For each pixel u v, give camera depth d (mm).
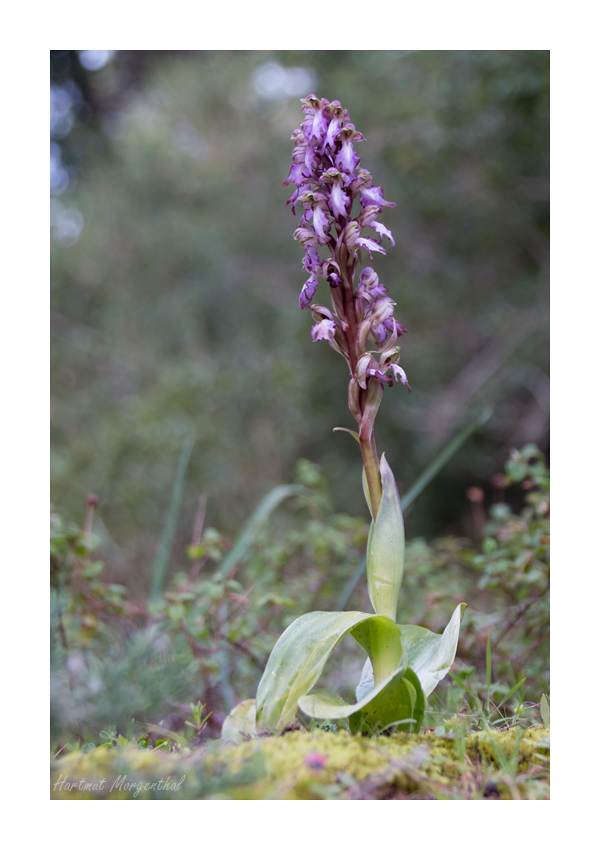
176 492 3635
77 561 3018
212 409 8773
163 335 9789
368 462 1989
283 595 3740
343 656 3420
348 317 2012
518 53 7285
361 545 3977
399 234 8578
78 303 10172
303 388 8922
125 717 2096
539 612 2959
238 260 10023
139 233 10102
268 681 1948
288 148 10164
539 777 1812
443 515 8781
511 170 7863
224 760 1771
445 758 1784
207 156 10508
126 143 10820
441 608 3545
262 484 8727
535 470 3262
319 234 1981
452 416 8203
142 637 2283
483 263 8648
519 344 8031
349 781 1676
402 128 8383
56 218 10703
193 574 3488
